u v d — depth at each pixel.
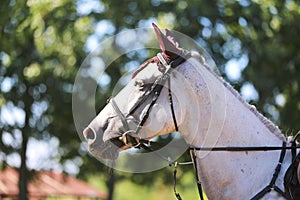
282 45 15.95
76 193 25.50
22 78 16.47
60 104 16.72
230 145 5.03
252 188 4.96
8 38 15.25
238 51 15.68
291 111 16.34
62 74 16.16
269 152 5.06
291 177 4.89
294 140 5.02
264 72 15.86
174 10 14.99
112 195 19.53
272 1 15.52
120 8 15.36
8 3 14.98
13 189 21.59
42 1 15.22
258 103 15.74
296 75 16.12
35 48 16.41
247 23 15.39
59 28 15.41
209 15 15.05
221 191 5.02
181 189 20.61
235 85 15.60
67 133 17.30
